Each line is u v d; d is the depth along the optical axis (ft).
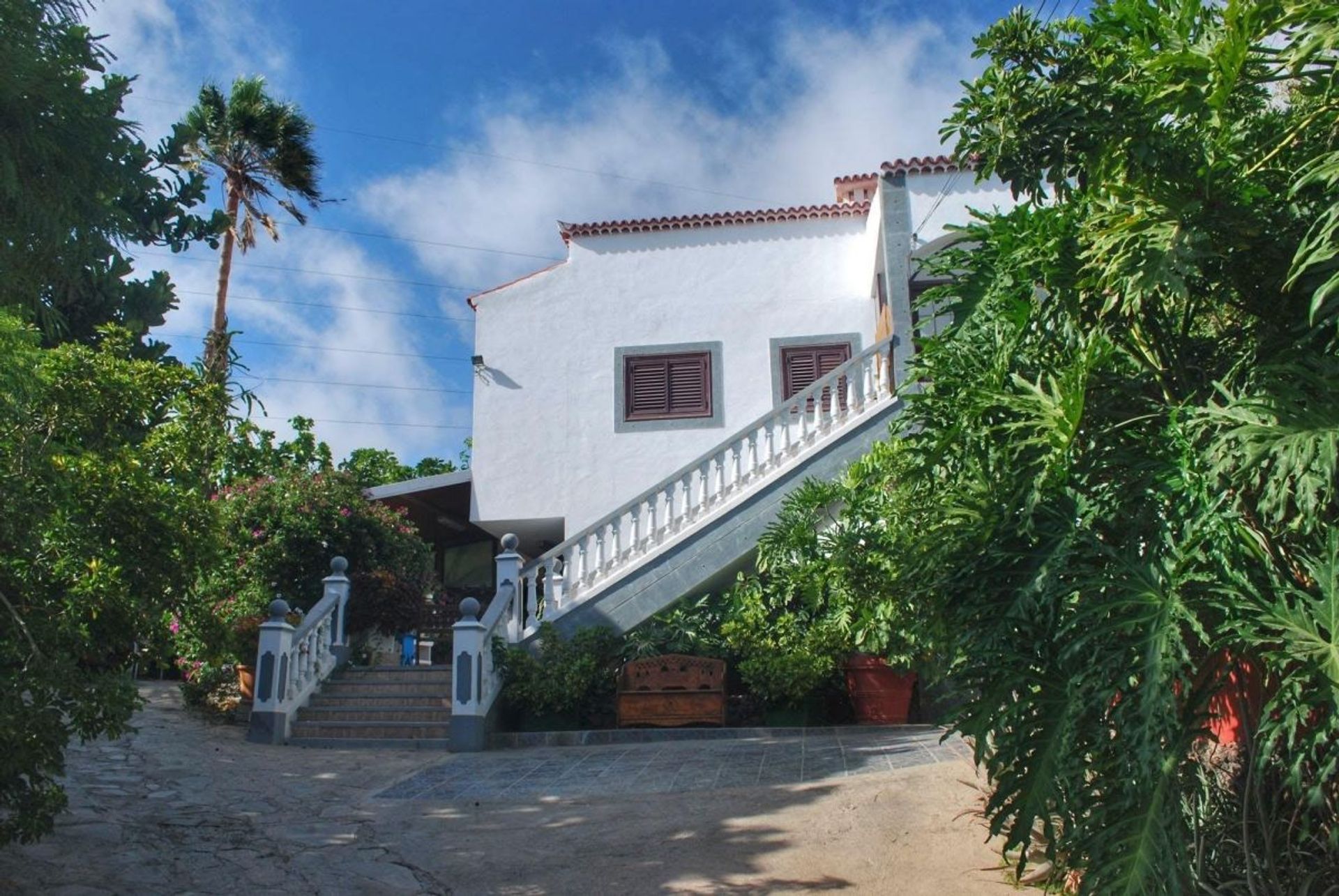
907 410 17.92
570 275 59.82
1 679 17.43
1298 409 12.50
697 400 57.52
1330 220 12.10
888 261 49.11
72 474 20.90
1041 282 16.65
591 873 21.57
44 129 14.82
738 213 59.36
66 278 16.20
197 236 35.78
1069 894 18.06
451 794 30.09
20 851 21.68
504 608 42.52
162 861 22.12
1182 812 13.92
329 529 51.72
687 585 44.50
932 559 15.57
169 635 22.67
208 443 25.38
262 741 38.99
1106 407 15.17
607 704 42.06
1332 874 13.97
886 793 25.63
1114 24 15.35
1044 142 15.28
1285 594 12.65
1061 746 13.23
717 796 27.43
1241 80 14.20
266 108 70.03
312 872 21.98
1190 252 13.43
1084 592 13.39
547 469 57.26
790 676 39.24
